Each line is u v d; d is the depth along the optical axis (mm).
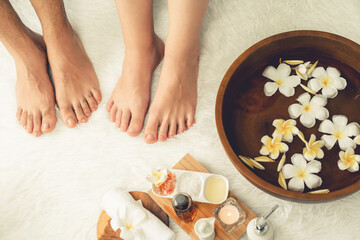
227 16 901
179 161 798
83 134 872
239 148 766
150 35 827
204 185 757
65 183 841
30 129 875
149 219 745
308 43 777
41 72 878
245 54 767
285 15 891
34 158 867
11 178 857
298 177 732
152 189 758
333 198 660
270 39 765
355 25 863
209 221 710
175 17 741
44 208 829
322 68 790
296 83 790
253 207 769
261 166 746
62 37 857
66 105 870
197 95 858
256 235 679
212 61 876
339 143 744
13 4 959
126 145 851
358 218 741
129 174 830
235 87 796
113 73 904
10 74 928
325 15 878
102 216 787
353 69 779
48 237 809
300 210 756
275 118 777
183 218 743
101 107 885
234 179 792
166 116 831
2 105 910
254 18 895
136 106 843
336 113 766
